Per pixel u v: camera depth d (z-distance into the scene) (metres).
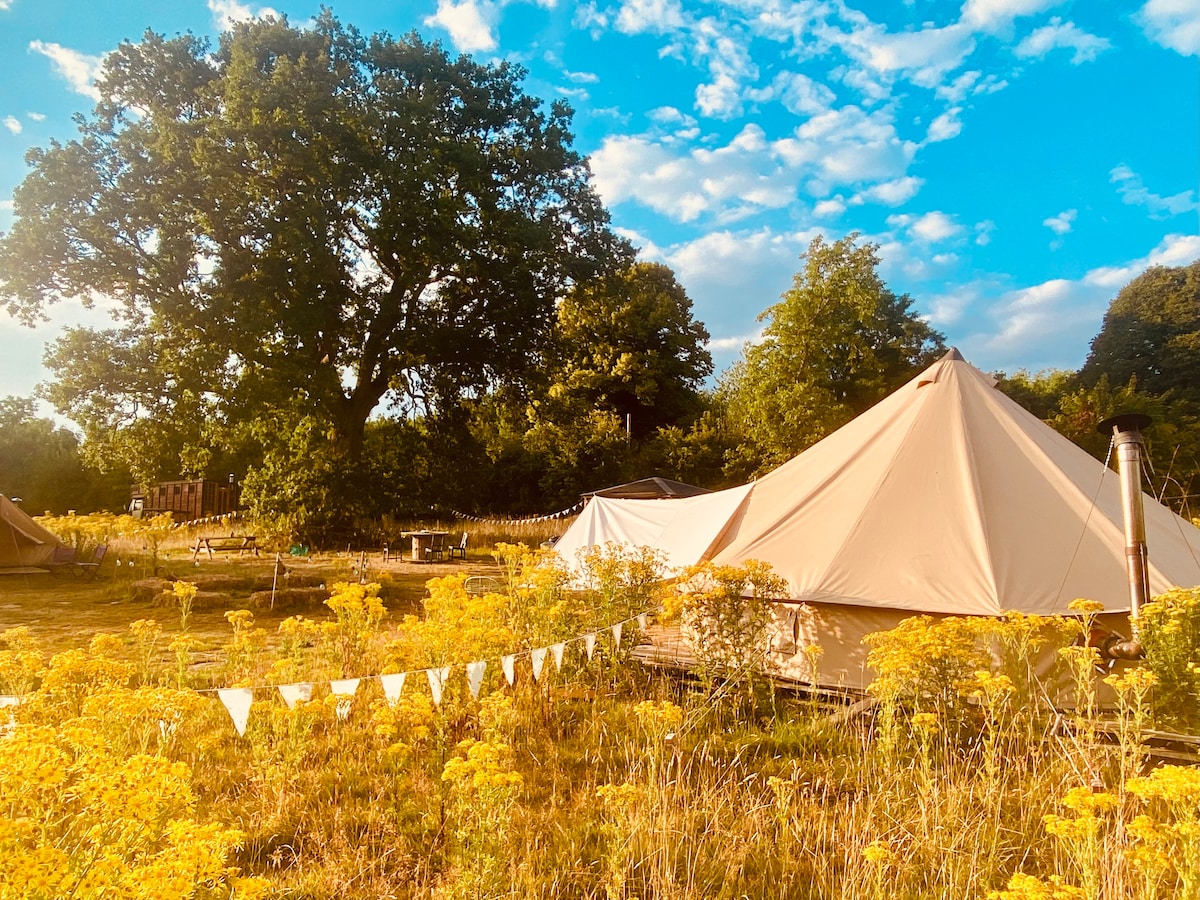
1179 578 5.92
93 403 21.25
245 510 23.62
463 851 3.12
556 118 26.62
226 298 20.17
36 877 1.76
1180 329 41.88
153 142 20.27
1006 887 3.06
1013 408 7.66
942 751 4.19
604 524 11.27
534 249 24.28
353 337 24.02
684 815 3.65
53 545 14.73
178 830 2.19
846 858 3.27
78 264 20.09
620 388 37.59
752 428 29.16
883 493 6.91
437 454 27.56
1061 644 5.50
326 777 4.29
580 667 5.90
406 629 5.85
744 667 5.39
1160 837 2.63
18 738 2.24
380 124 22.30
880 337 36.31
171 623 9.67
